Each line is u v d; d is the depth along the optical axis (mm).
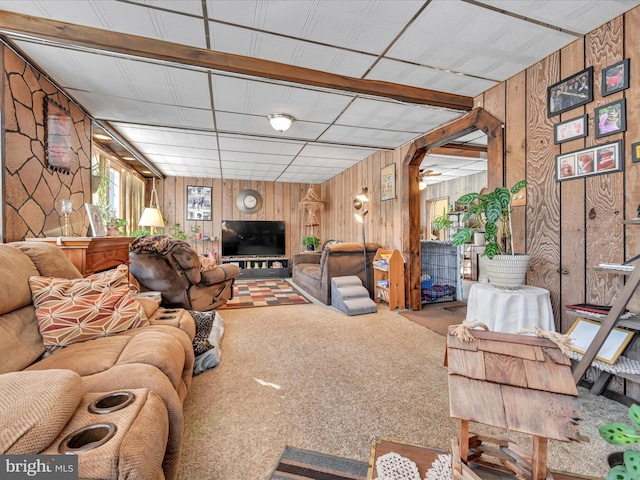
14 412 655
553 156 2105
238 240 6707
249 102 2828
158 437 795
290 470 1186
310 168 5719
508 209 2025
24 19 1788
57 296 1462
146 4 1661
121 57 2066
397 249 4043
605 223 1806
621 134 1733
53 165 2455
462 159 5168
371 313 3553
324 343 2564
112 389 990
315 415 1546
